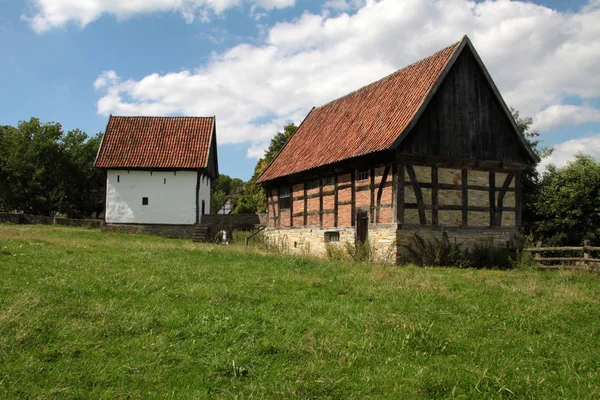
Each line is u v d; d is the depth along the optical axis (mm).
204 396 5398
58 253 15828
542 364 6598
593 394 5656
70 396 5348
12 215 39594
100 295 9609
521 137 19875
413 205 17719
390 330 7707
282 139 47969
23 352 6406
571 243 25000
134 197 36031
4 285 10016
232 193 78938
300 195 24125
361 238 19531
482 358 6688
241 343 7008
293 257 17172
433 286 11594
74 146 56625
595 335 8016
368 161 19016
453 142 18594
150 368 6059
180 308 8758
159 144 37312
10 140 55094
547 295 10906
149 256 16062
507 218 19875
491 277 13852
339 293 10711
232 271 13352
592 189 24594
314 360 6414
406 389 5633
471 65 19328
